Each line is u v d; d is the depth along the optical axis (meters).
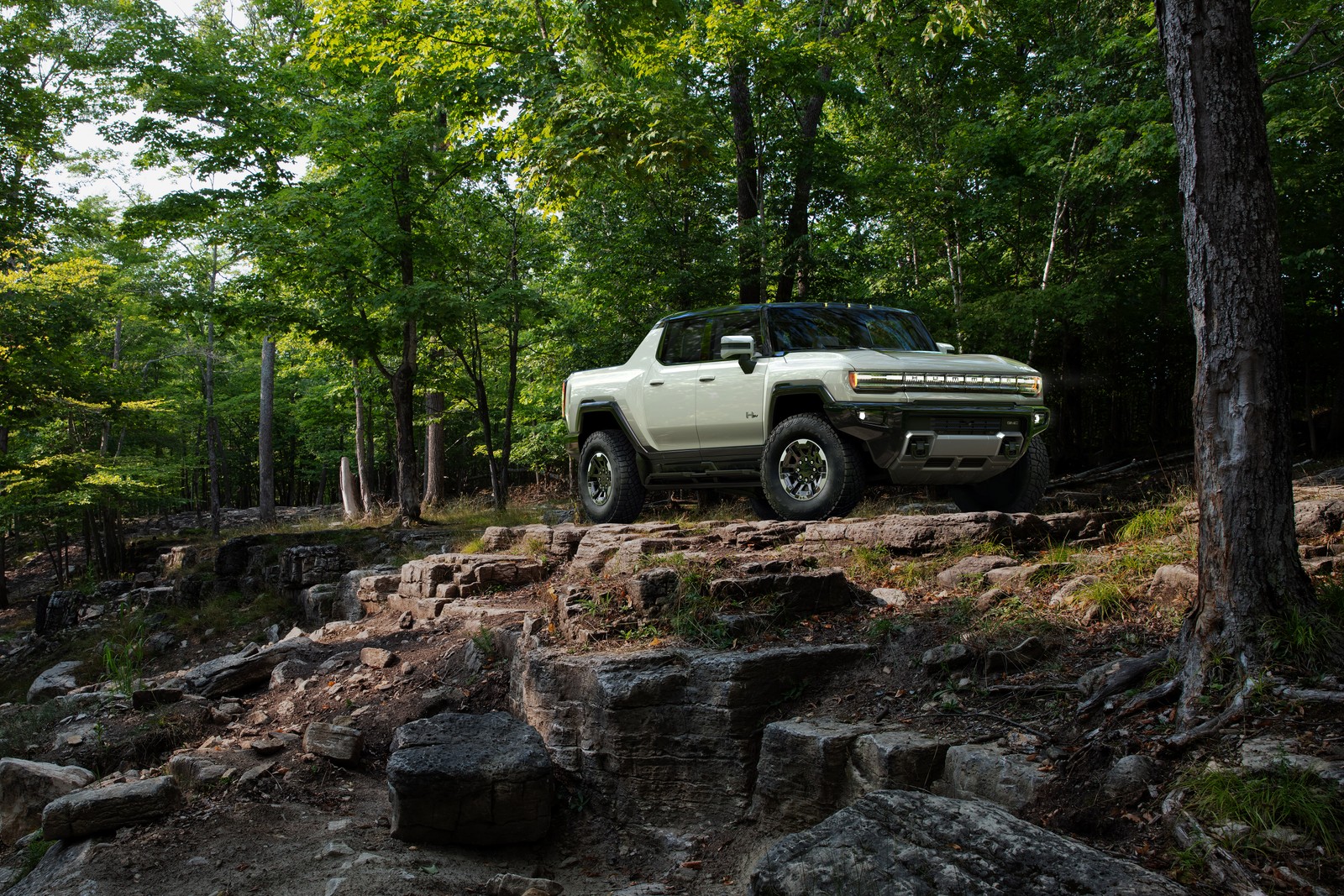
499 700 5.85
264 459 26.09
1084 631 4.69
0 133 16.25
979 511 8.12
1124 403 21.14
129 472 20.38
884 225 17.94
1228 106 3.77
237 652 11.50
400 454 16.12
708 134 11.03
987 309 14.85
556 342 18.09
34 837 4.88
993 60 16.77
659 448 8.57
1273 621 3.63
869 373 6.95
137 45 14.86
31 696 10.79
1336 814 2.79
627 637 5.29
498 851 4.43
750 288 15.80
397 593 8.70
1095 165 13.66
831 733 4.16
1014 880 2.71
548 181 8.69
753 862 4.12
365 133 14.75
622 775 4.66
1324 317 15.86
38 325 15.88
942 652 4.61
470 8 12.42
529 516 15.65
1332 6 10.48
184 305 15.19
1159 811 3.14
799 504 7.39
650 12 9.30
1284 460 3.76
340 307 15.84
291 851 4.22
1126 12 14.44
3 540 22.81
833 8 14.65
